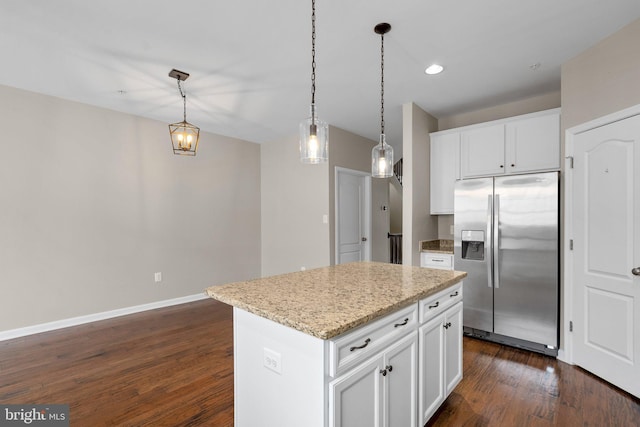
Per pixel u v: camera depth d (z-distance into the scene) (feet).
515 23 6.84
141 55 8.04
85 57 8.11
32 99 10.25
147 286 12.92
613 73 7.15
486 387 7.04
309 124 6.09
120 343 9.56
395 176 21.07
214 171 15.33
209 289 5.36
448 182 11.99
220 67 8.72
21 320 10.03
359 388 4.05
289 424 4.09
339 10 6.35
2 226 9.75
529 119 10.11
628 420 5.85
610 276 7.15
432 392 5.71
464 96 10.93
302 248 15.61
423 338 5.38
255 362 4.66
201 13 6.40
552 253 8.45
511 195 9.11
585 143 7.82
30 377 7.53
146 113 12.44
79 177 11.18
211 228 15.15
